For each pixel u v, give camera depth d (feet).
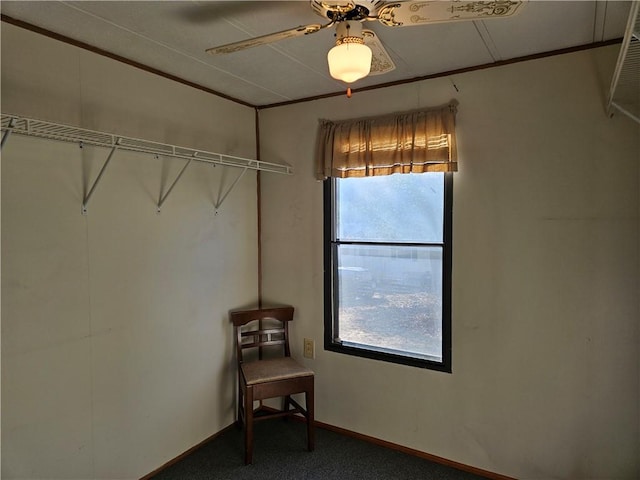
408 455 8.34
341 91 8.82
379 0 4.42
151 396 7.63
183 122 8.13
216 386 9.05
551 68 6.85
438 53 6.86
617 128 6.43
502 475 7.54
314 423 8.75
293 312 9.77
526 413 7.29
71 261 6.30
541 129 6.98
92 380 6.64
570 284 6.86
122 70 6.98
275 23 5.81
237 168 9.48
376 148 8.33
